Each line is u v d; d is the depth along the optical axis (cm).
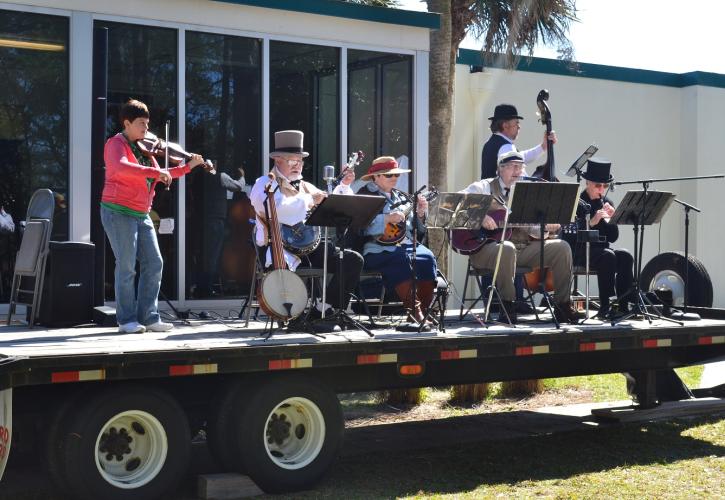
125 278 611
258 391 548
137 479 517
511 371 676
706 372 1068
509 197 645
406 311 698
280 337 578
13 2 745
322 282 659
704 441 723
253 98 855
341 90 896
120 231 606
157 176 599
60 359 478
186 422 531
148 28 803
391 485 586
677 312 777
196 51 826
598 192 802
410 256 683
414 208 630
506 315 675
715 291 1625
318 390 567
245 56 849
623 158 1546
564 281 716
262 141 858
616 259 786
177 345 527
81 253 650
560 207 654
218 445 551
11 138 754
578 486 588
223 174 764
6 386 464
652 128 1577
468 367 653
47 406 511
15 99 755
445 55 1207
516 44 1298
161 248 812
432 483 592
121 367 498
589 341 657
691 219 1602
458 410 855
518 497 561
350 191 702
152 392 520
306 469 561
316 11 874
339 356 564
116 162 600
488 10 1301
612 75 1520
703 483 599
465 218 646
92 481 498
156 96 808
